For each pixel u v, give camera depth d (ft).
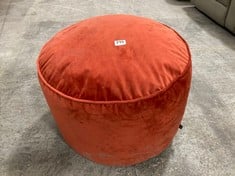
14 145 4.07
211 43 6.42
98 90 2.84
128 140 3.12
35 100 4.90
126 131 3.01
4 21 7.46
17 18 7.62
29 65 5.74
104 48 3.10
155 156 3.85
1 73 5.52
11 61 5.86
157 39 3.28
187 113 4.56
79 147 3.50
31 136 4.21
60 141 4.11
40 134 4.24
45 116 4.57
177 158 3.84
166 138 3.45
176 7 8.21
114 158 3.40
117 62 2.96
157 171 3.67
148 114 2.92
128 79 2.87
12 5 8.37
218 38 6.62
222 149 3.95
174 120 3.30
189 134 4.19
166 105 2.99
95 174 3.65
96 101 2.82
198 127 4.30
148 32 3.37
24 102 4.86
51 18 7.60
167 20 7.43
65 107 3.00
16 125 4.40
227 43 6.42
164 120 3.12
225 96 4.91
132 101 2.80
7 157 3.89
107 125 2.94
